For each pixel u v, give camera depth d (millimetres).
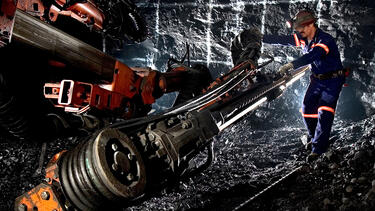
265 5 5910
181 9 6797
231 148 5031
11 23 2008
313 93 3738
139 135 2342
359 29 5008
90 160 1860
